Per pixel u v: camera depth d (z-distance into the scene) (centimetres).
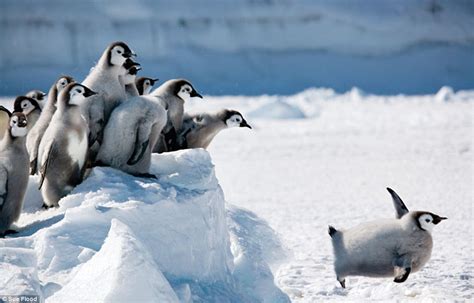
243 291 1357
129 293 984
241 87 12925
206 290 1198
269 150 4847
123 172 1407
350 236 1755
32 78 12888
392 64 13625
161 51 13725
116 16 13862
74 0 13888
